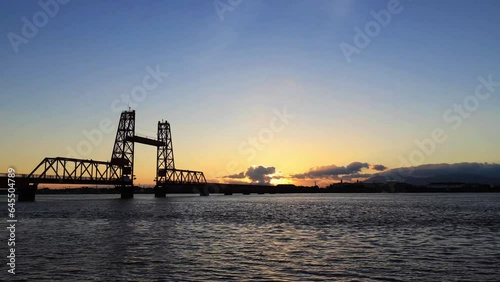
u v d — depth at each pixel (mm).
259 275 25516
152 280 24234
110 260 29938
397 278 25000
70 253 32750
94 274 25625
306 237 44031
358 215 80312
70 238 41906
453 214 83500
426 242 40250
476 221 65188
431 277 25328
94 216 73062
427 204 141875
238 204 137375
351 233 47938
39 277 24812
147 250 34500
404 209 105125
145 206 114375
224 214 81750
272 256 31922
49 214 76750
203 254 32719
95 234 45469
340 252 33969
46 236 43469
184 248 35750
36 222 60031
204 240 41125
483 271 27016
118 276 25156
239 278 24750
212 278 24734
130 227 53781
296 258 31125
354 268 27625
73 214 77438
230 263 29109
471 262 29922
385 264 29016
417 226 56625
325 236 45000
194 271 26547
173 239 41781
